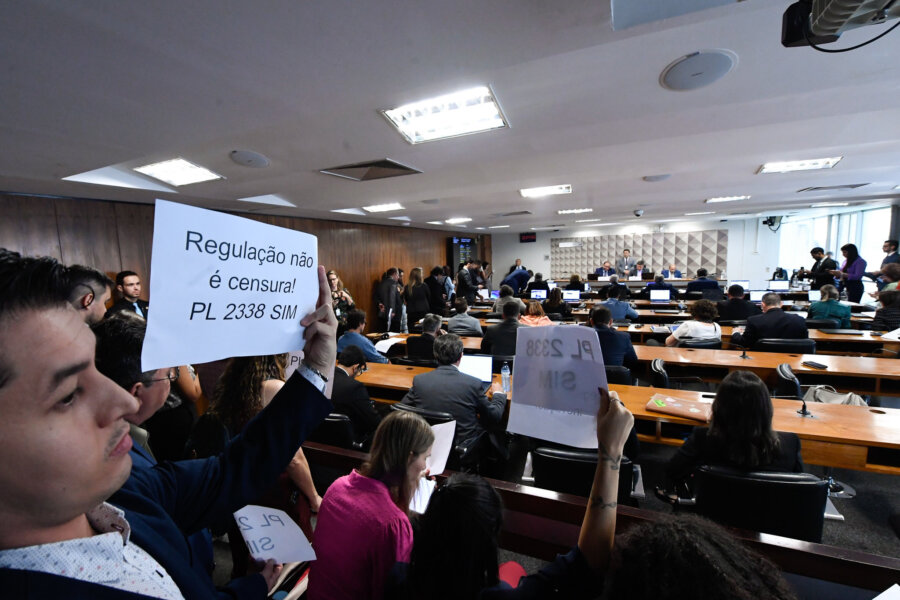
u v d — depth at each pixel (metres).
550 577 0.59
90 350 0.32
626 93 1.85
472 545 0.66
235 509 0.61
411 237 9.27
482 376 2.41
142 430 1.03
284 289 0.58
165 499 0.57
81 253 3.70
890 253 5.35
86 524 0.38
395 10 1.19
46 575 0.30
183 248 0.43
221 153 2.63
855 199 6.47
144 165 2.95
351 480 0.96
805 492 1.20
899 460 1.66
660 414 1.93
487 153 2.78
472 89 1.83
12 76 1.41
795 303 5.75
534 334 0.75
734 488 1.28
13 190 3.21
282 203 4.88
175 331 0.43
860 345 3.65
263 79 1.57
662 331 4.34
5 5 1.06
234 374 1.33
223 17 1.18
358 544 0.86
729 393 1.31
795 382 2.25
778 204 7.06
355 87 1.68
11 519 0.30
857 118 2.47
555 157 3.25
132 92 1.61
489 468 2.40
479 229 11.39
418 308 6.69
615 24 1.29
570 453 1.50
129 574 0.37
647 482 2.29
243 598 0.60
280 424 0.64
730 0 1.18
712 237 10.70
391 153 2.71
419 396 2.03
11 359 0.27
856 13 0.99
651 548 0.48
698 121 2.28
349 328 3.27
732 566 0.45
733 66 1.62
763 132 2.72
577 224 10.65
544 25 1.28
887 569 0.85
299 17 1.20
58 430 0.29
